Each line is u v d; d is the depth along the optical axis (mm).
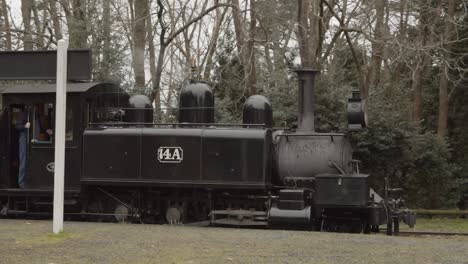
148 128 13641
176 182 13328
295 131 13992
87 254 8547
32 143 13891
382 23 23906
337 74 23219
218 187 13148
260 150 13055
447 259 8453
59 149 10562
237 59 22875
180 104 14086
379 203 13000
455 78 28141
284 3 23422
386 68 29391
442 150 22938
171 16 24391
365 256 8648
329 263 8094
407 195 22828
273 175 13664
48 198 14008
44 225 12000
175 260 8180
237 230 11758
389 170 21297
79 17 23531
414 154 22078
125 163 13578
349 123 13594
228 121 21031
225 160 13172
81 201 13875
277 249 9172
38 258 8195
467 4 24500
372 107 20984
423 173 23062
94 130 13766
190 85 14102
